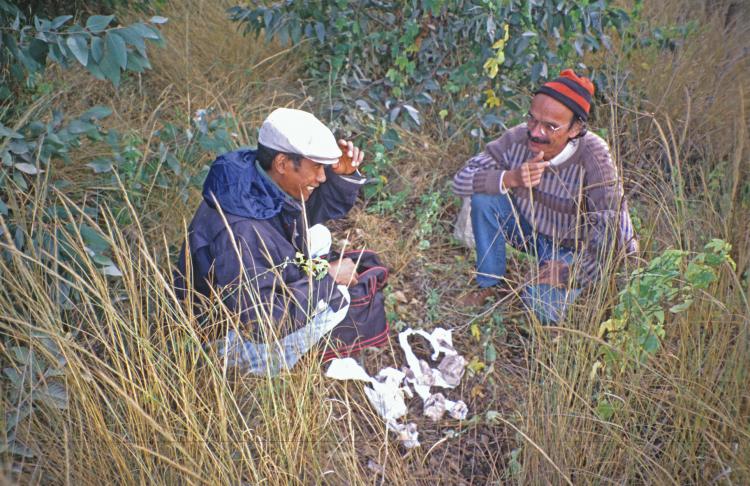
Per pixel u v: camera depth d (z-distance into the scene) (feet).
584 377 8.79
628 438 8.11
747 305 8.37
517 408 9.20
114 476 7.70
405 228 12.58
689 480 8.11
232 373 8.89
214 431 8.07
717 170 11.74
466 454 8.95
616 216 9.37
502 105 14.19
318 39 14.74
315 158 8.39
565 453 8.18
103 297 8.35
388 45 14.30
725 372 8.43
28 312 8.68
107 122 13.07
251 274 8.50
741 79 14.83
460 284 11.44
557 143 9.70
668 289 8.47
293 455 7.95
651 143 13.66
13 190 9.79
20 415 7.84
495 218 10.71
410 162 13.71
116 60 9.01
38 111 11.57
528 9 12.96
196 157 11.89
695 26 16.07
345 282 9.46
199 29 16.11
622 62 15.31
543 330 9.43
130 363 8.24
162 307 8.21
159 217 11.16
